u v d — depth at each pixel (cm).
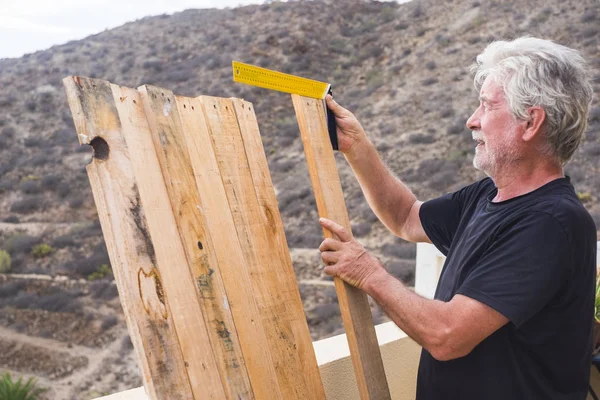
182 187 115
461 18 3072
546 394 126
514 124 128
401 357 195
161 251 108
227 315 116
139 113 112
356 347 138
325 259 137
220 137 129
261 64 3192
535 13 2722
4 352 1505
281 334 130
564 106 124
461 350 120
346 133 163
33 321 1648
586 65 129
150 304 103
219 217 122
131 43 3694
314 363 136
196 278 112
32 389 1336
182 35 3669
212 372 110
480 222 134
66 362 1460
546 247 117
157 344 102
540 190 127
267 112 2888
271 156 2528
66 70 3416
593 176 1669
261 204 134
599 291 181
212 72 3219
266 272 130
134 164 107
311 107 150
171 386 102
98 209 103
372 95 2775
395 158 2222
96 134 103
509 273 117
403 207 175
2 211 2364
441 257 267
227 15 3825
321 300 1545
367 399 137
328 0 3822
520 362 126
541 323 124
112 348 1515
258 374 120
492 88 132
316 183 144
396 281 131
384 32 3359
